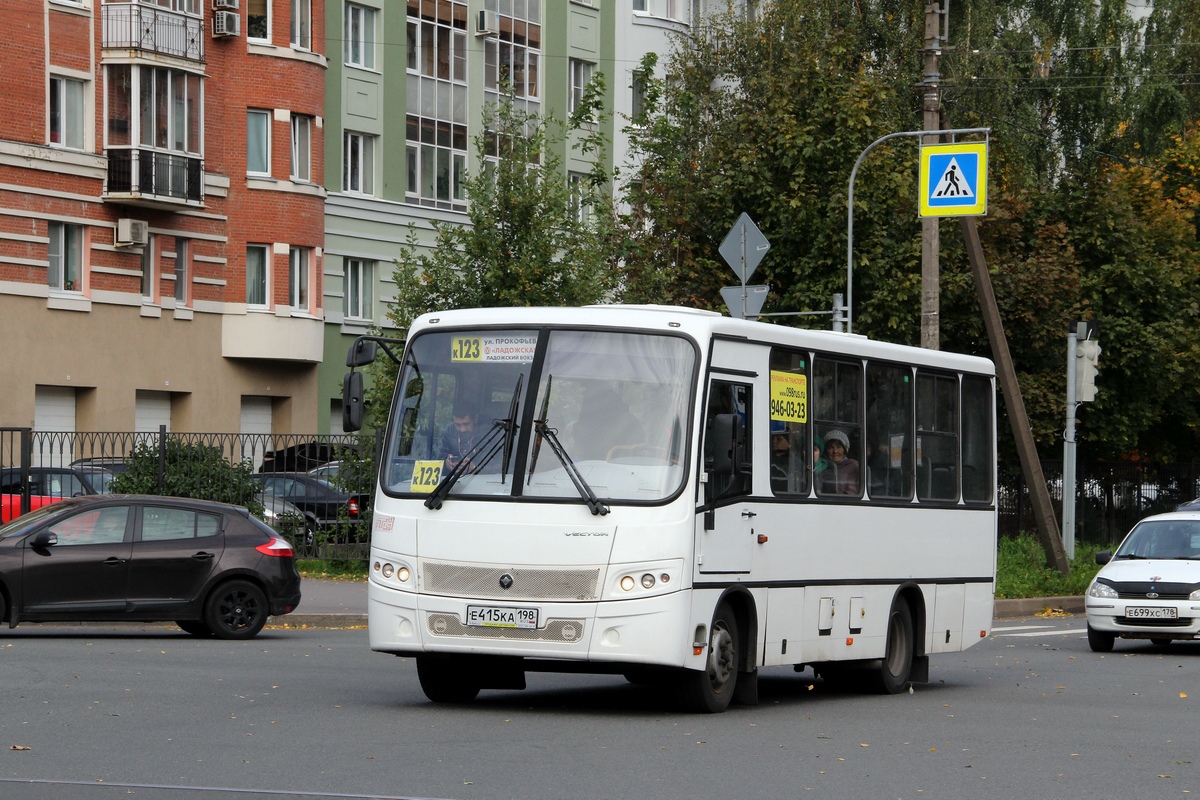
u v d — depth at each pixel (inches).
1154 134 2699.3
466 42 2844.5
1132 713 765.9
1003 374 1583.4
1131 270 2082.9
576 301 1476.4
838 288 1715.1
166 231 2380.7
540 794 490.9
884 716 733.3
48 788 482.6
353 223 2659.9
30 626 1165.1
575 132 2962.6
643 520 661.3
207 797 473.1
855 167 1491.1
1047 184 2316.7
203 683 781.3
